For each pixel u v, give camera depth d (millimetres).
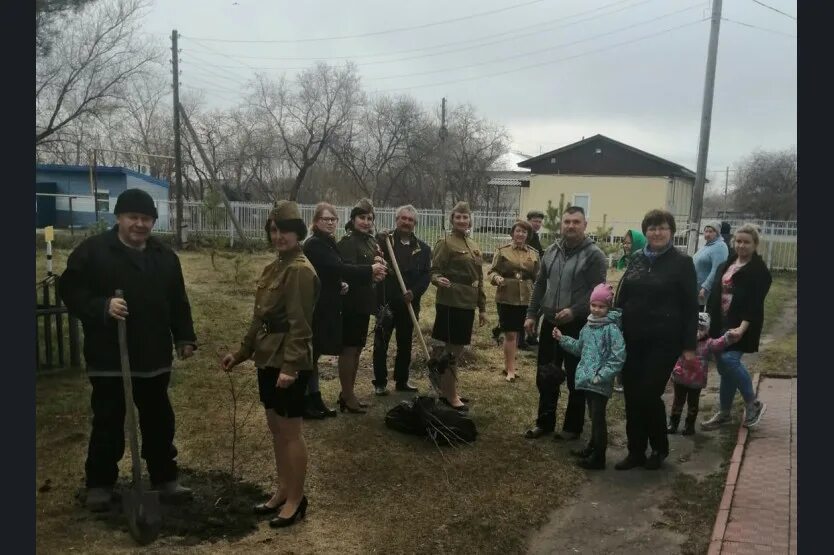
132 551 3389
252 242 23547
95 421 3771
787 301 13141
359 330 5637
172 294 4039
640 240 7359
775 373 7102
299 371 3613
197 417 5500
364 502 4113
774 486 4328
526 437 5375
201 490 4168
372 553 3518
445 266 6059
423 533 3750
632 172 34812
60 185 28000
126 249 3738
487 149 45500
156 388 3879
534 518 4008
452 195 45625
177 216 23141
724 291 5340
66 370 6570
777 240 18531
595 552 3639
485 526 3859
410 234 6305
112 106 22438
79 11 14336
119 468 4422
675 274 4562
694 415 5457
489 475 4590
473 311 6090
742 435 5254
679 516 4039
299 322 3566
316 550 3512
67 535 3510
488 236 22188
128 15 21406
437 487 4363
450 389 6000
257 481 4332
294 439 3711
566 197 35781
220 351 7852
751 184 37375
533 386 6934
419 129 43344
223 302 11398
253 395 6152
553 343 5434
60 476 4246
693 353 4562
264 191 39844
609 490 4445
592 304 4766
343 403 5809
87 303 3578
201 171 37094
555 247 5336
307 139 37969
